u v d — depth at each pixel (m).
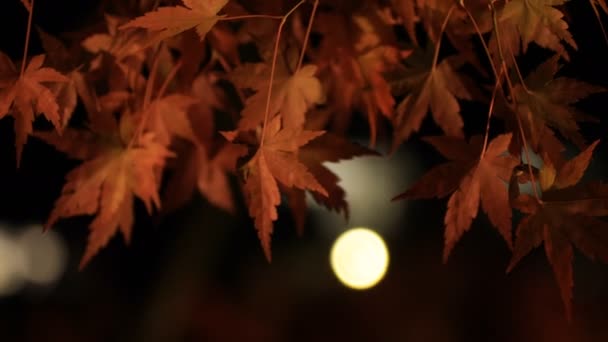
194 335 3.92
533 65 0.99
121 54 0.97
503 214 0.91
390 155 0.99
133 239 3.86
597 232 0.89
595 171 3.34
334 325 4.30
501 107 0.95
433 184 0.91
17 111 0.92
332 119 1.07
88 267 4.45
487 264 4.74
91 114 0.99
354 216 5.30
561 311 4.22
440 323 4.21
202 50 0.99
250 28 0.97
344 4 1.01
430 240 5.22
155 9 0.97
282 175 0.90
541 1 0.91
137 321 3.14
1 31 1.17
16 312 4.43
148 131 1.02
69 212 1.00
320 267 4.82
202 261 2.92
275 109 0.94
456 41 0.97
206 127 1.06
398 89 0.99
